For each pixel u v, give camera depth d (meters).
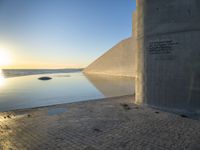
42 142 5.43
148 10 9.32
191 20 7.60
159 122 7.18
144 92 10.14
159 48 8.91
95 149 4.88
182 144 5.11
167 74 8.65
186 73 7.91
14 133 6.24
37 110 9.67
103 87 21.41
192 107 7.78
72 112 9.04
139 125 6.84
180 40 8.01
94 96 15.43
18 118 8.13
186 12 7.73
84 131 6.28
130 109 9.44
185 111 8.02
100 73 51.25
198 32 7.44
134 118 7.78
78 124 7.08
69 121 7.49
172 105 8.55
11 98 14.89
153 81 9.41
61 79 35.50
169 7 8.30
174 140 5.40
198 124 6.90
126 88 20.08
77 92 17.92
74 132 6.21
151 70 9.46
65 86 23.34
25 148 5.04
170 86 8.57
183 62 7.98
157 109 9.26
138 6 10.11
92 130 6.37
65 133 6.13
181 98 8.16
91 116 8.21
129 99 12.55
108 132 6.16
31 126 6.95
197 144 5.09
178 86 8.24
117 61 43.19
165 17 8.51
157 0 8.78
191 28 7.61
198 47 7.47
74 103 11.41
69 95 16.17
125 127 6.64
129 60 39.16
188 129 6.35
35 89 20.67
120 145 5.10
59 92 18.08
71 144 5.23
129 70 39.34
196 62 7.57
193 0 7.49
